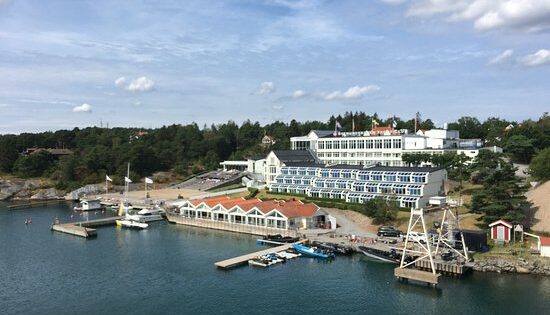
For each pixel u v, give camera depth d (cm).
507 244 12200
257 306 9556
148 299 10038
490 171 16112
